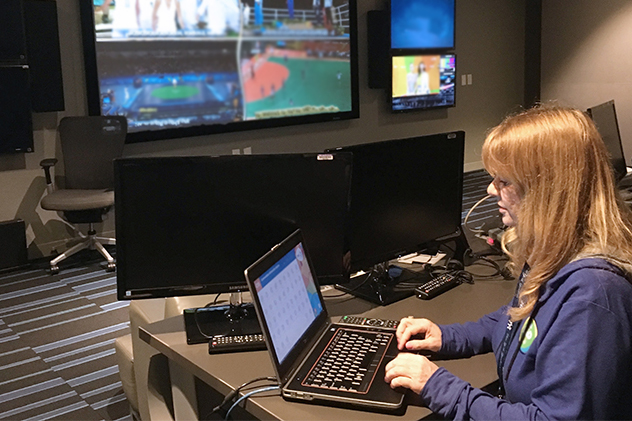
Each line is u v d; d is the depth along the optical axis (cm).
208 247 161
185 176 156
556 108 118
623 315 105
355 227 178
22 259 455
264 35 576
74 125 453
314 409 123
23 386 286
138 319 208
